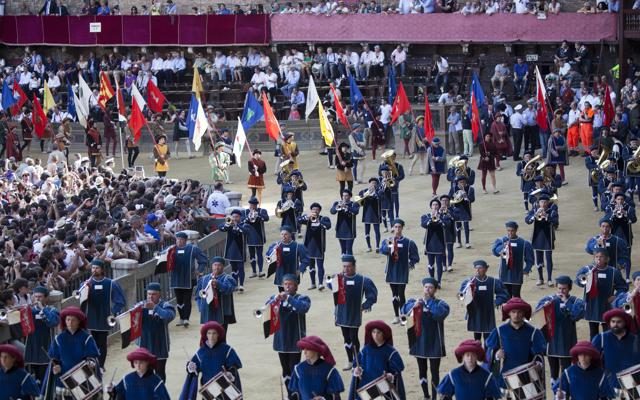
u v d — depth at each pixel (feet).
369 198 163.84
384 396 88.69
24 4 302.45
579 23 256.52
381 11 276.41
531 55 256.32
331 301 141.08
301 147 257.14
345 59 266.98
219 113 264.11
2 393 87.86
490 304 111.45
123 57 285.02
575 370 86.48
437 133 239.30
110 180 185.16
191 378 90.22
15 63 294.46
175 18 282.97
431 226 143.23
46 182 181.16
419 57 272.72
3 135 248.32
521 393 91.04
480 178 214.69
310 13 276.00
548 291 141.28
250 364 116.57
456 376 86.17
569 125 224.53
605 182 175.94
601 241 127.13
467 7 266.57
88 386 93.91
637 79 242.17
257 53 277.85
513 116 226.17
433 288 103.04
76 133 266.98
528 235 170.30
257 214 154.81
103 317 110.42
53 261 119.75
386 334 89.71
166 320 105.91
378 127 234.17
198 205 170.71
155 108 250.37
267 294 147.33
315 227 146.20
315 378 87.51
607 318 92.07
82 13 295.48
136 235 140.97
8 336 102.32
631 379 88.12
